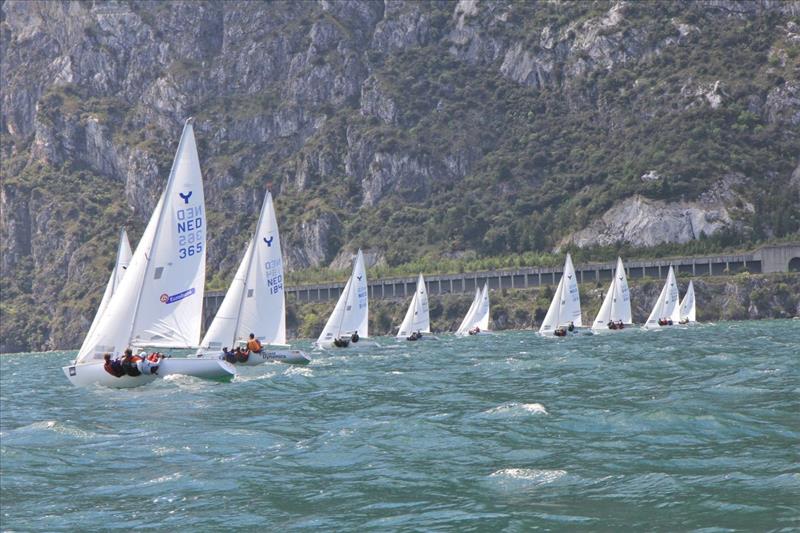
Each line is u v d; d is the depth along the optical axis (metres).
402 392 127.56
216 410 110.81
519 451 77.12
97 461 81.00
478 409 103.69
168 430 95.56
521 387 129.25
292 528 57.91
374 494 65.00
